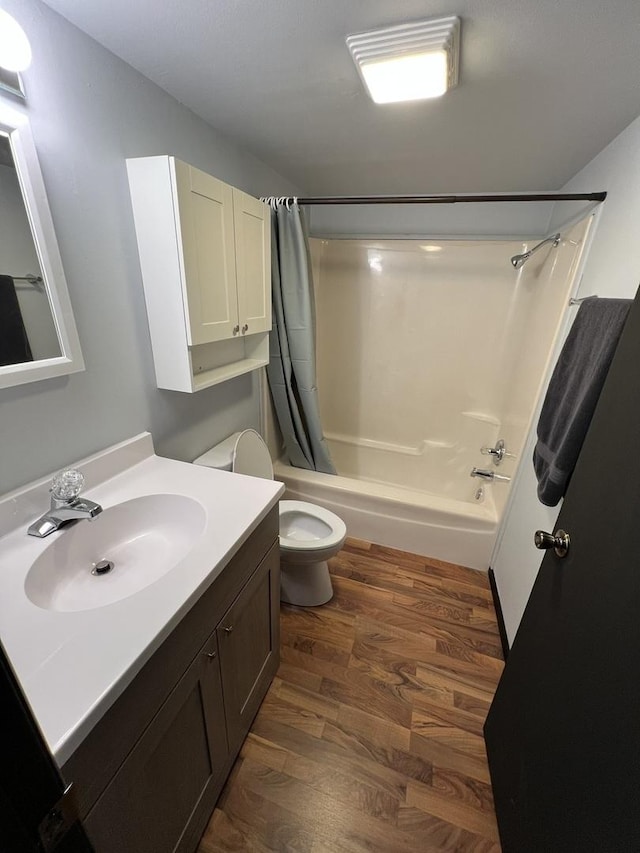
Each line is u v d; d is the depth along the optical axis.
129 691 0.62
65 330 0.94
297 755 1.21
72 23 0.87
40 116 0.83
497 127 1.33
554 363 1.63
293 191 2.16
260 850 1.00
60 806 0.35
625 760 0.58
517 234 2.27
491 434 2.48
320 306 2.69
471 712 1.35
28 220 0.83
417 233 2.43
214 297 1.28
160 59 1.00
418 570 2.04
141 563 0.99
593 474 0.81
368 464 2.88
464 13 0.80
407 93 1.05
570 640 0.79
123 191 1.07
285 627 1.67
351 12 0.81
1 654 0.28
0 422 0.85
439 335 2.51
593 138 1.35
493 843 1.02
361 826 1.05
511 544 1.77
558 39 0.86
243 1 0.79
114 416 1.17
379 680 1.45
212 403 1.68
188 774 0.87
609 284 1.22
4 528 0.87
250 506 1.05
